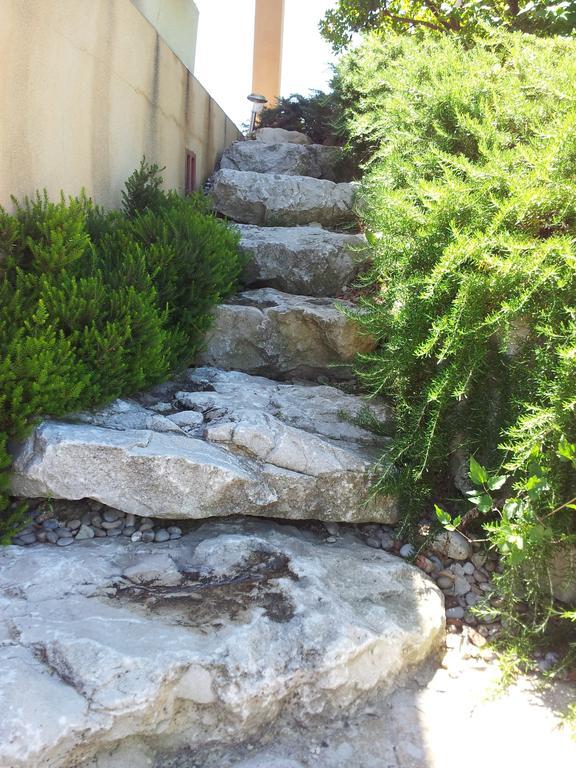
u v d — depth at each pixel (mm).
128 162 4430
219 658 2008
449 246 2623
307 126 7898
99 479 2592
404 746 2041
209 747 1977
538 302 2580
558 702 2260
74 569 2363
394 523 3043
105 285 3080
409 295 3068
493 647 2467
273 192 5684
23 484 2598
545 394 2416
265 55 9414
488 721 2164
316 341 4039
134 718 1842
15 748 1656
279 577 2455
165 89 5074
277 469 2854
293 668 2078
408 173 3869
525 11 5906
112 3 3938
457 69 4129
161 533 2762
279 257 4777
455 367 2746
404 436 2953
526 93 3484
